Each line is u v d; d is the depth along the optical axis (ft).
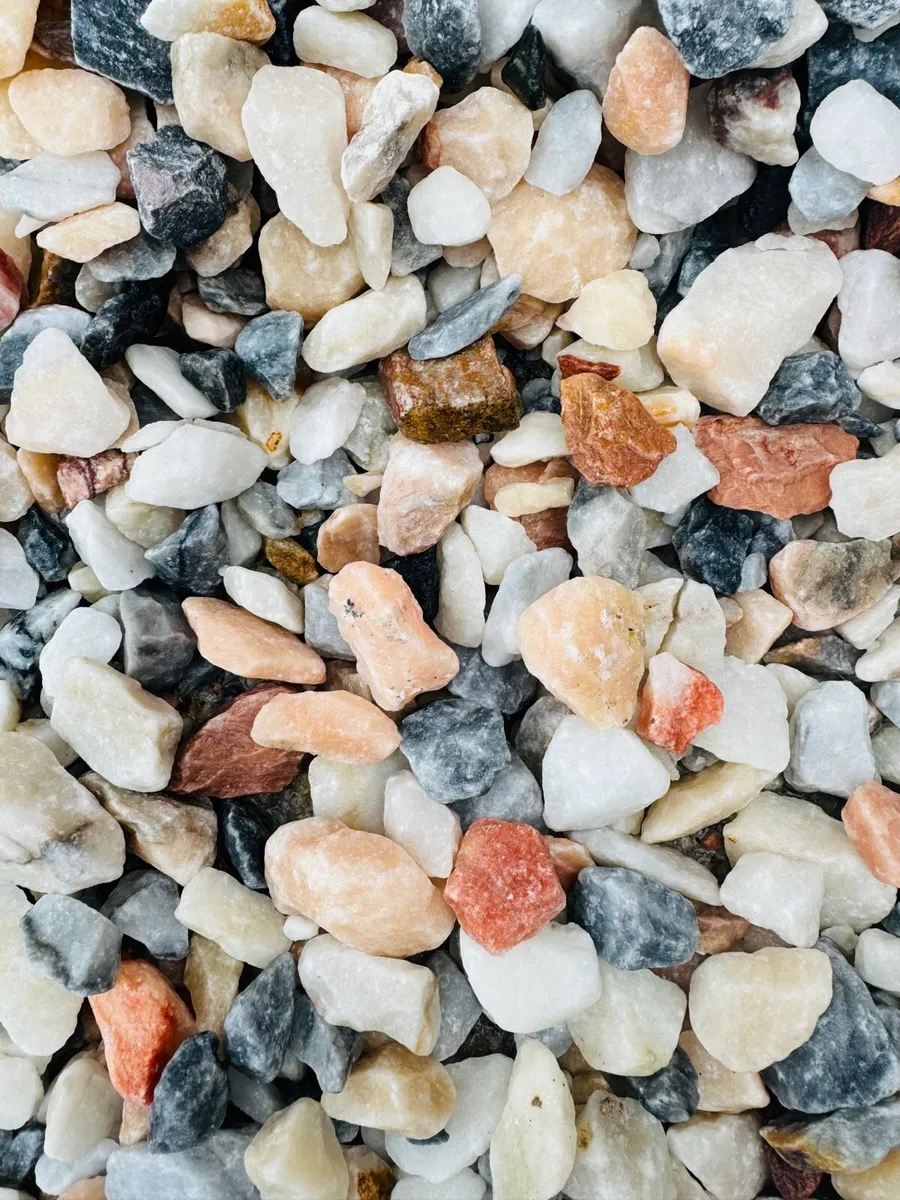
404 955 0.50
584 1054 0.50
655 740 0.49
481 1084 0.50
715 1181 0.50
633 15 0.48
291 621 0.51
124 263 0.50
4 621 0.54
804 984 0.49
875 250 0.51
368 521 0.51
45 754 0.50
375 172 0.47
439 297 0.52
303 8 0.50
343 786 0.51
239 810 0.51
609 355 0.51
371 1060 0.50
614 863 0.50
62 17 0.51
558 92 0.51
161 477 0.49
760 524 0.52
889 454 0.51
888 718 0.52
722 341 0.49
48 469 0.52
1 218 0.52
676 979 0.51
